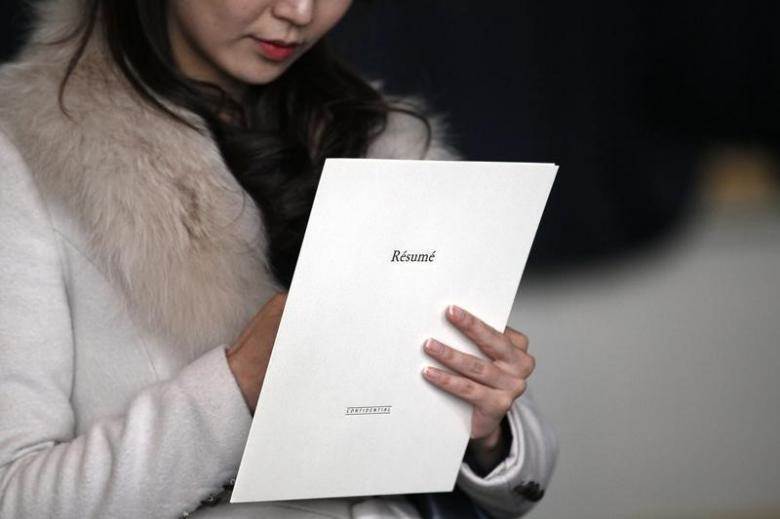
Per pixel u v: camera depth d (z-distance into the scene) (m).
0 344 2.36
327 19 2.64
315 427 2.30
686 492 6.62
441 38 6.48
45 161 2.42
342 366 2.28
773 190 7.64
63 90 2.45
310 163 2.84
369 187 2.15
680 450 6.75
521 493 2.73
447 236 2.28
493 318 2.41
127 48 2.53
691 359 7.05
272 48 2.59
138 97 2.50
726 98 7.35
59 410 2.41
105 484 2.29
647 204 7.26
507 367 2.45
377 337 2.29
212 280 2.49
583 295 7.12
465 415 2.46
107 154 2.43
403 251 2.24
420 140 3.01
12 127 2.45
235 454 2.34
